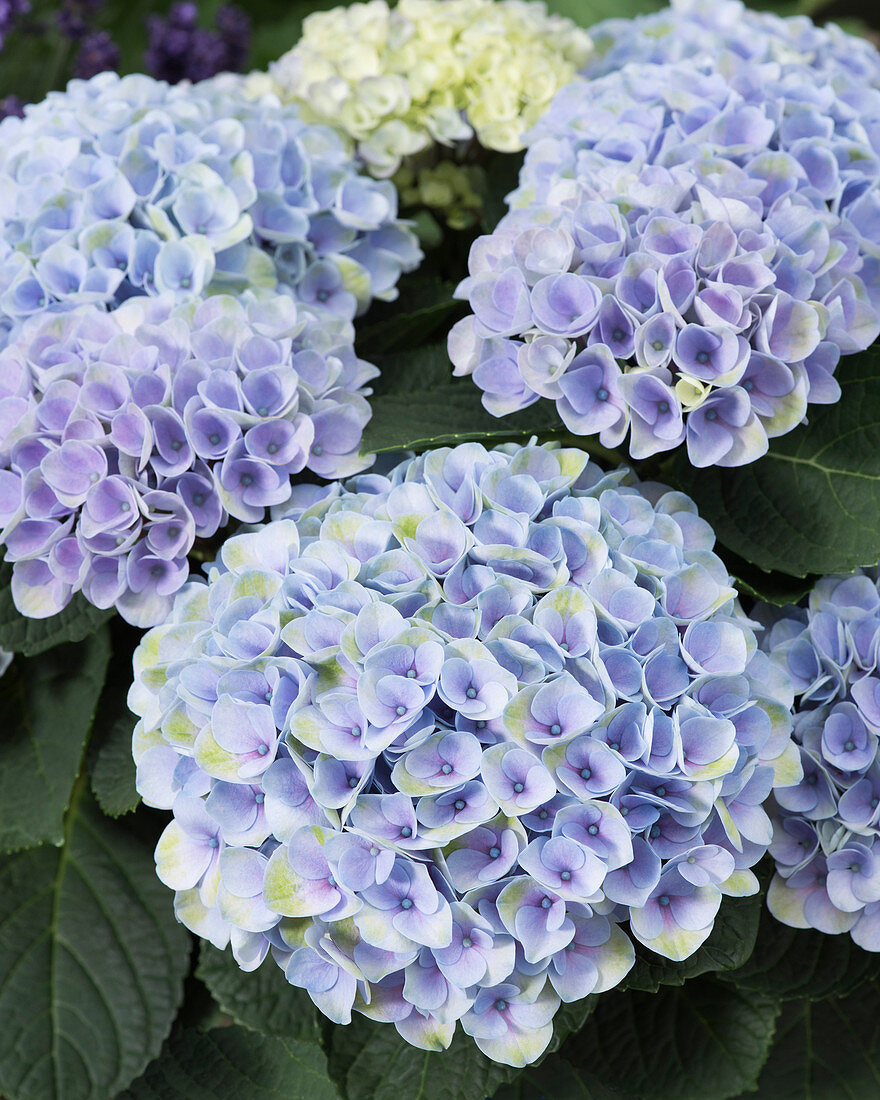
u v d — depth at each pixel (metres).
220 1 1.60
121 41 1.57
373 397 1.07
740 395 0.98
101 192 1.05
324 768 0.93
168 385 0.99
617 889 0.93
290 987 1.00
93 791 1.03
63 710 1.04
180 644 0.97
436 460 0.98
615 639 0.95
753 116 1.04
